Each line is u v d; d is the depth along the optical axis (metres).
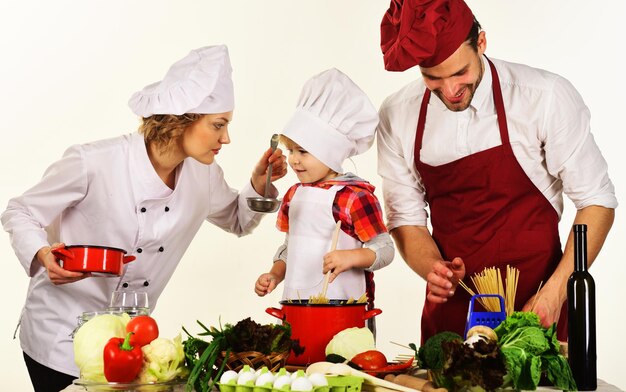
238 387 1.48
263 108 4.95
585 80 4.90
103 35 4.86
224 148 4.94
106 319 1.60
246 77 4.95
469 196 2.42
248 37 4.95
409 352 4.86
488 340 1.52
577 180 2.33
